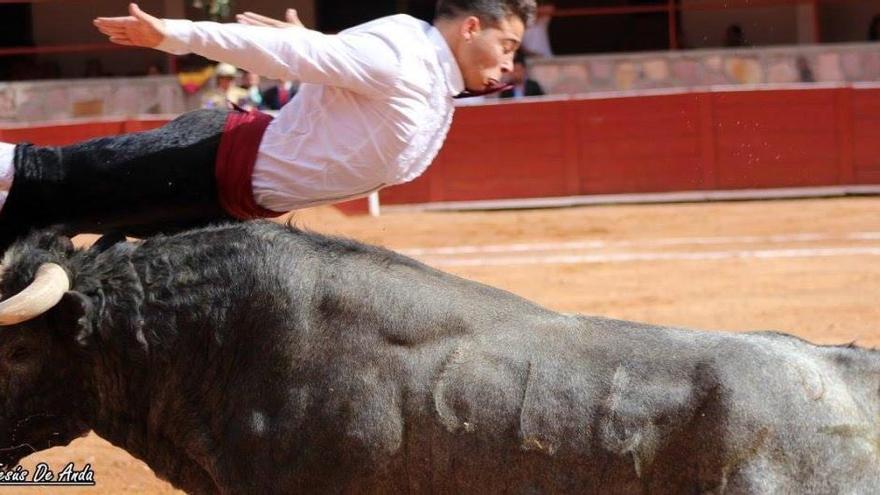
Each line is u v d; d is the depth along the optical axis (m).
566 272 15.32
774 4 25.98
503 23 4.68
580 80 23.84
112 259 4.69
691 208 21.25
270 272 4.58
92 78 25.27
